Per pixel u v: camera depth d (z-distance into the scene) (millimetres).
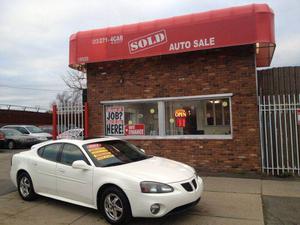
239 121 10539
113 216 6305
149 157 7664
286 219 6320
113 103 12242
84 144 7293
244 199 7605
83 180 6828
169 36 10883
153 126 11773
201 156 10992
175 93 11312
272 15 10023
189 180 6312
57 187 7371
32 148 8359
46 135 24016
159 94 11531
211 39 10383
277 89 10625
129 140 11984
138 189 5988
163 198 5859
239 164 10523
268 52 11523
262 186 8742
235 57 10609
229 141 10641
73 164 6844
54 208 7418
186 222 6273
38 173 7789
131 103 12070
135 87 11875
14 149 22734
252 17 9969
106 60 11719
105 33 11766
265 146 10391
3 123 33844
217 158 10781
